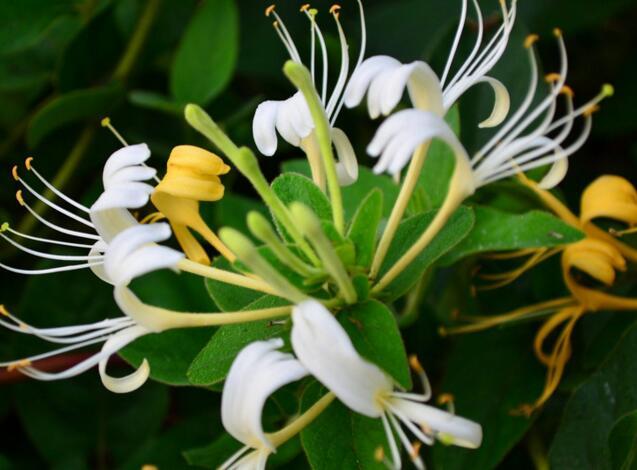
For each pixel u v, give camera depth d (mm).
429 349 242
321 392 184
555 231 207
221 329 185
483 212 213
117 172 187
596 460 206
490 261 248
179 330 217
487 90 250
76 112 290
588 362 231
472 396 231
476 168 202
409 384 172
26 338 264
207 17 284
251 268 169
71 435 265
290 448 220
